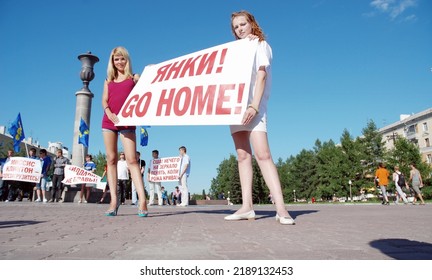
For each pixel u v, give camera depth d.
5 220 4.53
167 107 4.83
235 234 3.18
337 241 2.74
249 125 4.45
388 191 46.38
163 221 4.60
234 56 4.59
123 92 5.41
